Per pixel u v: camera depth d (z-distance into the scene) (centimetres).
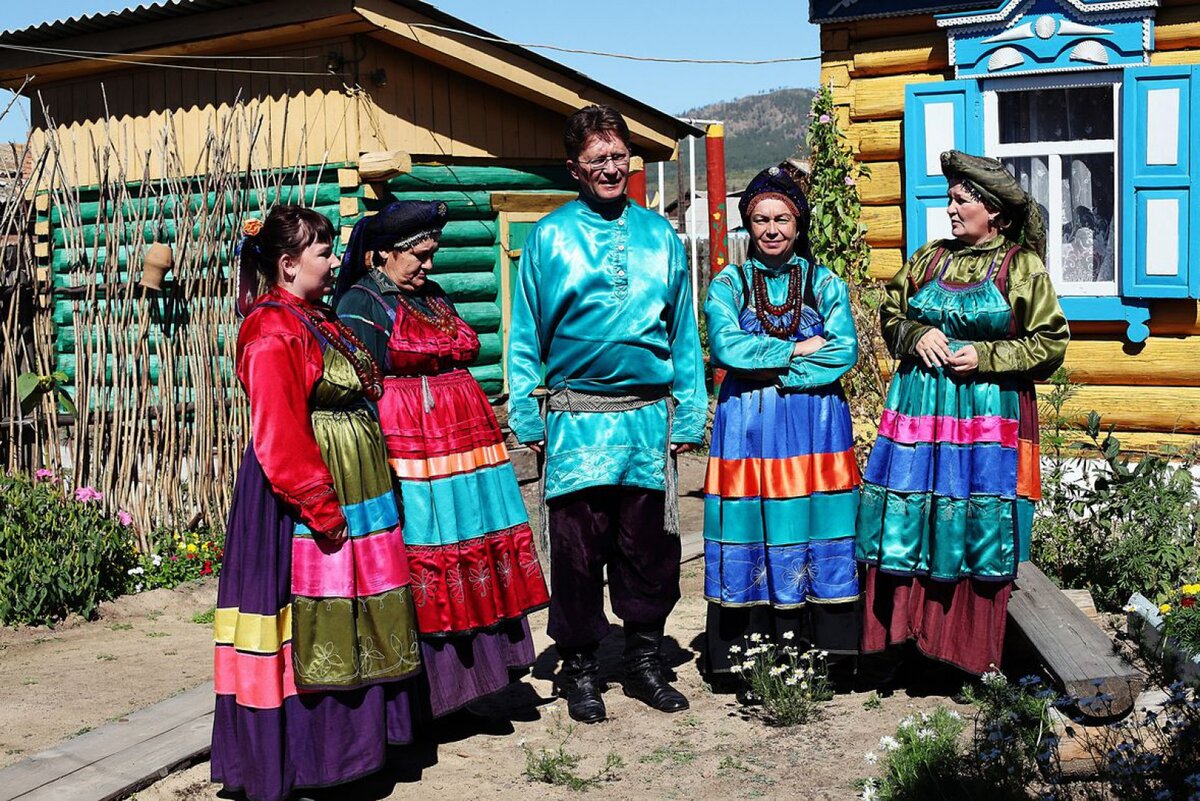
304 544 424
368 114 944
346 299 475
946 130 834
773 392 516
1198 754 404
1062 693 461
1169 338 797
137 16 934
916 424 513
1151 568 628
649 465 512
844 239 866
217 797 448
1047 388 821
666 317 516
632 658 536
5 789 441
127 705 555
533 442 522
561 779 453
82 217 1029
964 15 820
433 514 476
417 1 918
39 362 883
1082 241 836
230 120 892
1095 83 805
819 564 516
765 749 478
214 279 871
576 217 507
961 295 509
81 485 870
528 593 501
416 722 473
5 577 713
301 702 426
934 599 512
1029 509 511
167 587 790
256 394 412
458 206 1038
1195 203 772
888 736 464
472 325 1067
